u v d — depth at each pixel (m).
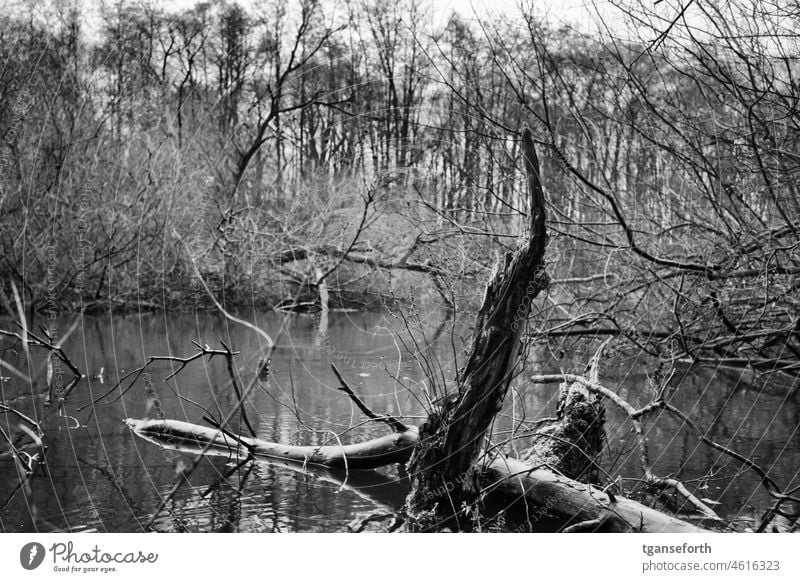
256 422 6.93
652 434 6.60
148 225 16.41
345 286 17.58
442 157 11.10
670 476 5.41
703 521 4.57
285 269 17.92
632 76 7.72
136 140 17.47
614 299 9.04
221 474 5.43
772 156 7.55
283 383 8.80
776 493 4.65
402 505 4.81
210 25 23.61
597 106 8.88
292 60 24.11
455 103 10.88
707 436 6.52
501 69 8.46
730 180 8.41
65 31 16.02
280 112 23.22
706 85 7.69
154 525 4.34
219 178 19.95
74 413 7.11
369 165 17.94
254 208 18.06
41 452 5.82
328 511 4.68
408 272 12.57
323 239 17.77
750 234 7.99
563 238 9.54
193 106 21.42
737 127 7.64
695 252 8.89
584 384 5.65
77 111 15.84
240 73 24.19
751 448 6.14
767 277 7.57
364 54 19.75
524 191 8.62
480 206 9.77
